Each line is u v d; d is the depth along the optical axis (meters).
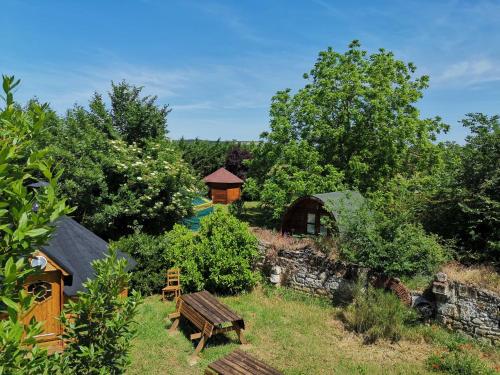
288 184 23.50
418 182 20.66
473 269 12.47
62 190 17.44
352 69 24.89
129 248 15.16
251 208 36.94
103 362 5.37
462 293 11.52
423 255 12.73
